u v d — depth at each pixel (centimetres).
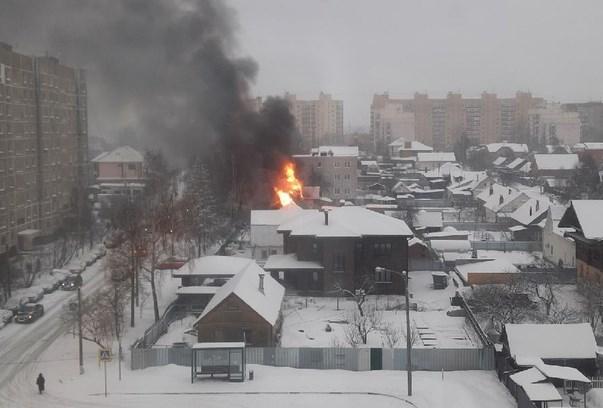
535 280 6475
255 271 6062
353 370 4762
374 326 5547
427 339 5391
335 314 6216
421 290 7056
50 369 4831
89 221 9888
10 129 8644
